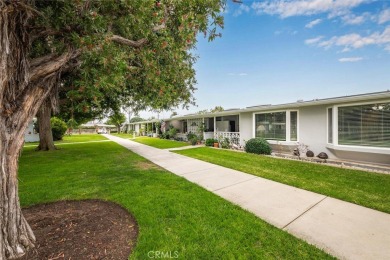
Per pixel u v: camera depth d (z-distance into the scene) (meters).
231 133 13.87
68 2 2.55
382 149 6.60
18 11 2.15
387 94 6.11
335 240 2.61
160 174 6.10
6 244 2.19
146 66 4.45
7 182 2.23
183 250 2.40
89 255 2.29
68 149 13.62
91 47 2.67
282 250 2.40
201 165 7.46
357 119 7.31
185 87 8.45
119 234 2.75
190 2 3.28
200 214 3.32
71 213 3.41
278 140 10.35
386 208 3.49
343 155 8.11
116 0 2.84
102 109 10.85
